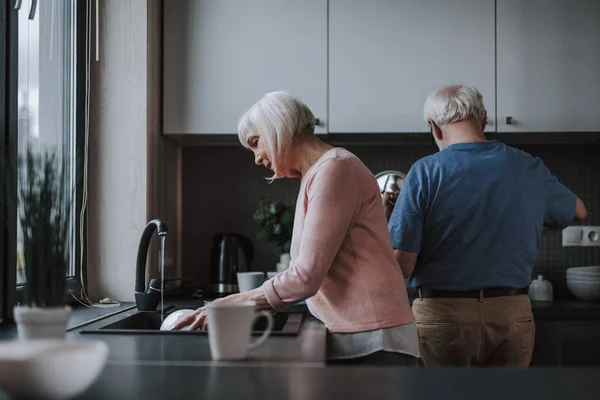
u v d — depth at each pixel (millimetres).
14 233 1709
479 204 1898
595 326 2438
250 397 849
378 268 1573
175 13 2738
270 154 1683
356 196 1542
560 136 2734
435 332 1945
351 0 2715
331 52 2713
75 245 2406
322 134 2719
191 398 844
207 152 3113
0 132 1817
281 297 1488
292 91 2715
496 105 2691
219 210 3107
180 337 1411
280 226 2881
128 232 2521
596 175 3008
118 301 2504
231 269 2773
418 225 1920
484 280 1906
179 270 3086
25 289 1101
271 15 2725
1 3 1823
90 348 829
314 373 995
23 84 1970
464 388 899
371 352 1549
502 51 2695
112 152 2535
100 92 2543
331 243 1492
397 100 2703
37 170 1123
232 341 1104
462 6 2703
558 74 2684
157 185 2695
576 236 2980
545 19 2691
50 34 2209
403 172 3053
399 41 2705
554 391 884
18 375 764
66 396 793
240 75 2723
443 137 2064
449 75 2693
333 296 1589
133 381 944
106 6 2553
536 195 1964
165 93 2734
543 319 2449
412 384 921
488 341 1934
